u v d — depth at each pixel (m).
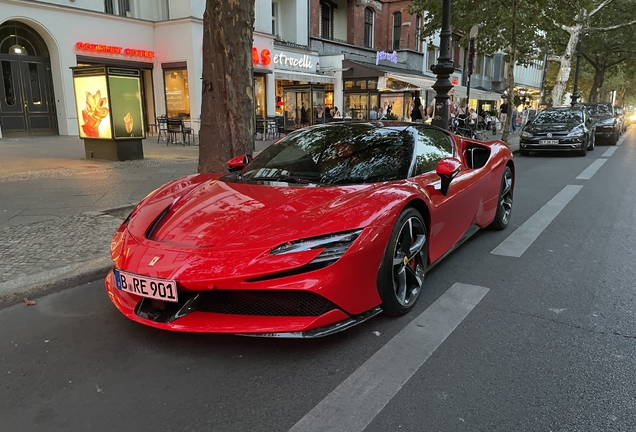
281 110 23.16
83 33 16.38
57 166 9.70
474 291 3.59
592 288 3.65
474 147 4.96
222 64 5.85
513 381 2.40
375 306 2.89
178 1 17.73
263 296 2.58
